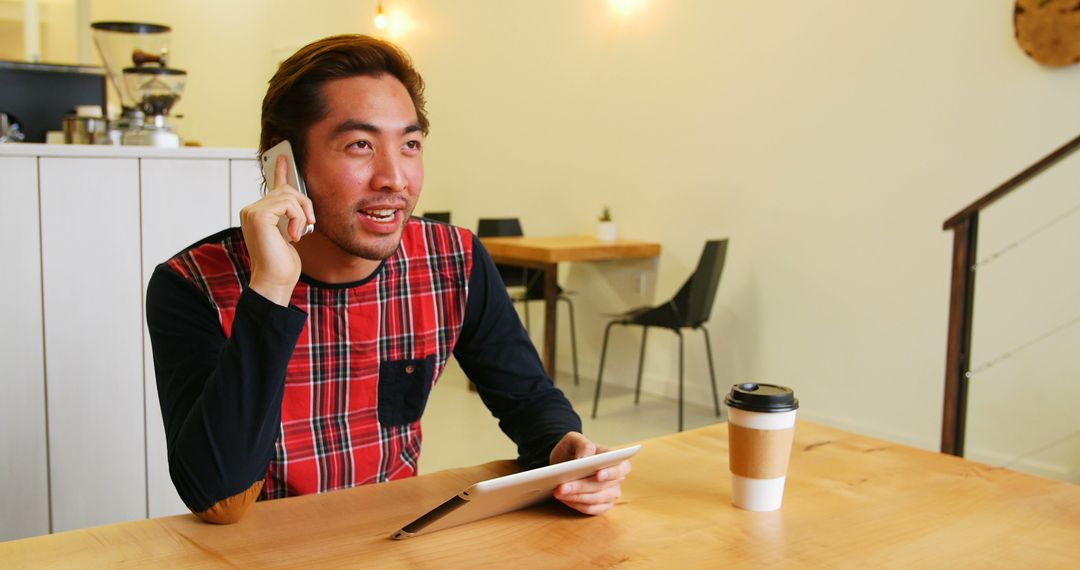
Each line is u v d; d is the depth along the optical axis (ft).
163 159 7.06
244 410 3.36
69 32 25.26
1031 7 11.20
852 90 13.34
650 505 3.59
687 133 15.80
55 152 6.57
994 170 11.89
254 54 27.76
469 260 4.69
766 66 14.43
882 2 12.89
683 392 16.26
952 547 3.22
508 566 2.94
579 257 15.51
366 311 4.33
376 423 4.39
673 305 14.21
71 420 6.82
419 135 3.91
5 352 6.52
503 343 4.77
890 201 13.01
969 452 12.39
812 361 14.19
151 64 9.18
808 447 4.50
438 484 3.82
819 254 13.96
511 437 4.62
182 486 3.31
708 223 15.58
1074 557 3.16
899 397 13.10
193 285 4.03
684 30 15.67
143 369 7.11
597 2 17.28
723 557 3.06
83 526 6.93
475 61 20.48
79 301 6.78
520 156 19.48
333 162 3.74
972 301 8.77
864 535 3.31
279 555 2.99
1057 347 11.49
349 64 3.74
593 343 18.16
